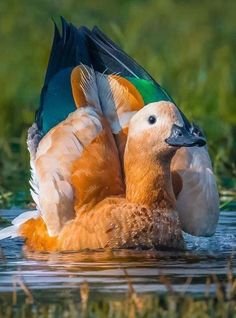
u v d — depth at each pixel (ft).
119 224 40.04
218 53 78.64
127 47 74.84
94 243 39.99
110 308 30.17
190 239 42.32
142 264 36.86
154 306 30.30
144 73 43.37
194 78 73.72
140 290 32.35
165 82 73.41
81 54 43.16
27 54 79.15
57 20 82.02
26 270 35.78
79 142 41.32
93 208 40.63
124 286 32.94
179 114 40.68
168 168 40.83
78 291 32.35
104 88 42.96
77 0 83.15
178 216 41.09
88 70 42.93
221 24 83.61
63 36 43.29
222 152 57.52
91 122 41.60
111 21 81.56
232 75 76.84
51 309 30.30
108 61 43.37
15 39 80.74
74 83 42.68
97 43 43.45
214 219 42.22
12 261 37.73
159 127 40.32
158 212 40.45
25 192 51.52
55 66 43.16
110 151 41.50
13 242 42.16
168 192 40.75
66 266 36.52
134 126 40.86
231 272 34.68
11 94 75.61
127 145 41.14
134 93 42.96
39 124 42.86
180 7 84.43
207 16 84.28
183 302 30.71
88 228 40.16
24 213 43.29
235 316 29.53
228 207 49.11
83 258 38.19
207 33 82.58
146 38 81.76
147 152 40.63
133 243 40.01
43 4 82.74
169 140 40.14
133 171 40.78
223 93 71.00
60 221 40.75
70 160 41.14
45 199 40.86
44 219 40.93
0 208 48.67
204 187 42.14
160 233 40.22
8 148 61.11
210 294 31.68
